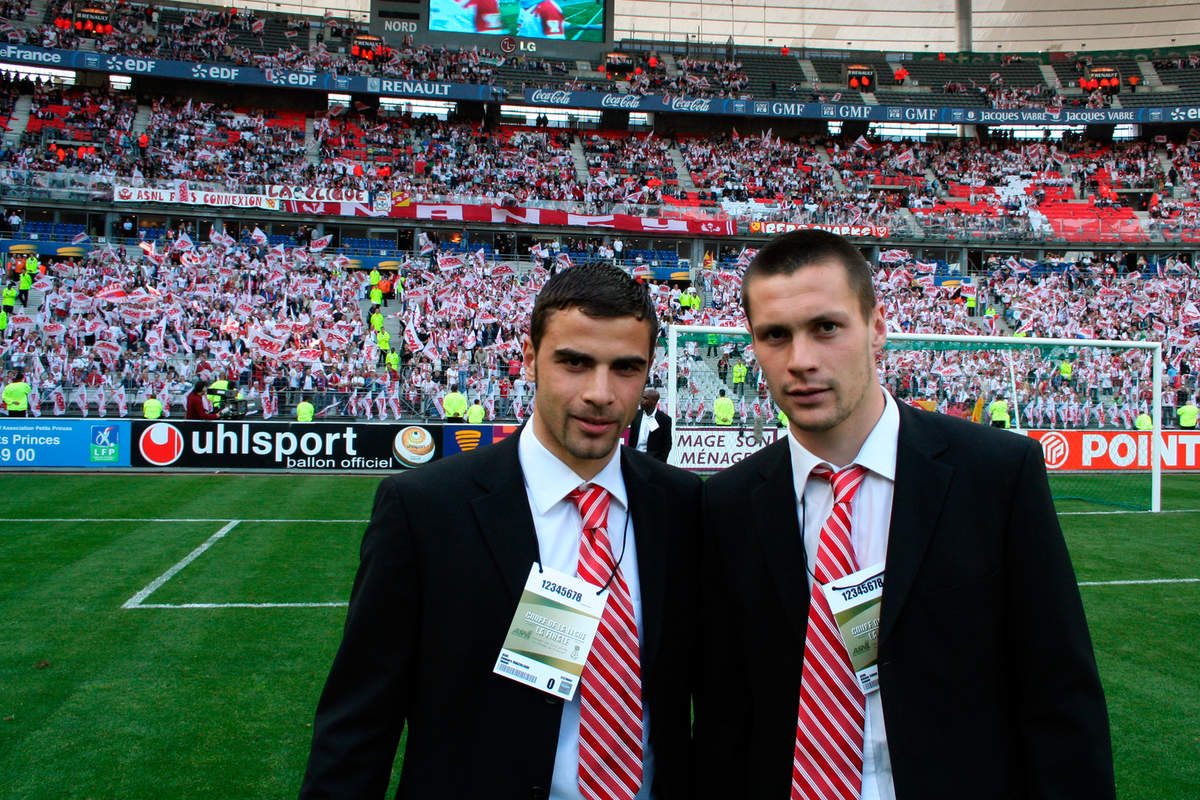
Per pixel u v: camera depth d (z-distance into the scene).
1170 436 14.00
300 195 25.62
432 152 31.53
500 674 1.51
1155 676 4.55
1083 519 9.88
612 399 1.52
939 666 1.46
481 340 21.34
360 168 29.36
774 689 1.59
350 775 1.44
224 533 8.01
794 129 36.19
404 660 1.53
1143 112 33.34
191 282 21.34
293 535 7.98
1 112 27.83
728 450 11.50
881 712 1.49
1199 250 28.98
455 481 1.62
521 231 27.69
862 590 1.53
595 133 35.00
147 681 4.25
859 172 33.97
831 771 1.49
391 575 1.52
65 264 21.36
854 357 1.53
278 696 4.09
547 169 31.78
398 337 22.41
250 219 25.62
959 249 29.41
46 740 3.55
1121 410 13.43
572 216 27.14
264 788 3.19
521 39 33.44
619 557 1.63
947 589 1.48
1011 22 45.69
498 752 1.48
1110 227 29.23
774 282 1.54
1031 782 1.42
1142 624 5.55
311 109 32.78
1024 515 1.50
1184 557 7.70
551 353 1.53
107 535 7.81
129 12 33.59
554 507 1.62
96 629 5.06
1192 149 34.44
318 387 18.08
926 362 12.79
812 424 1.53
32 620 5.21
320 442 12.52
